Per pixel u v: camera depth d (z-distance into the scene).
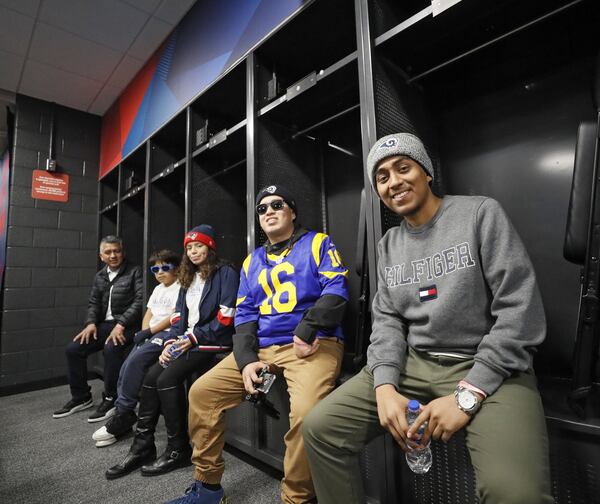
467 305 0.89
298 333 1.26
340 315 1.32
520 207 1.35
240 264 2.58
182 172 2.86
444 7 1.16
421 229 1.02
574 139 1.24
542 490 0.64
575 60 1.25
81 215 4.15
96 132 4.40
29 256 3.75
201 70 2.62
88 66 3.48
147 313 2.43
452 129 1.55
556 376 1.23
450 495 1.03
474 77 1.49
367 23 1.33
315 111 1.92
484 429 0.73
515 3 1.16
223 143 2.23
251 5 2.17
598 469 0.81
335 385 1.25
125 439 2.06
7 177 3.80
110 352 2.49
